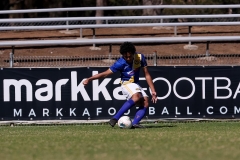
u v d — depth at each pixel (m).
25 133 38.53
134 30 76.69
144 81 47.88
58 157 24.31
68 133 37.22
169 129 39.28
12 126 46.53
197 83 48.38
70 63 58.53
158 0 88.31
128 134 34.44
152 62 58.28
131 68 38.72
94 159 23.39
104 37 72.31
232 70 48.44
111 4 104.50
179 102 48.22
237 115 48.62
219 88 48.47
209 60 59.44
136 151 25.91
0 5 109.31
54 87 47.59
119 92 47.72
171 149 26.52
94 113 47.72
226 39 62.41
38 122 47.69
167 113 48.09
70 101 47.69
